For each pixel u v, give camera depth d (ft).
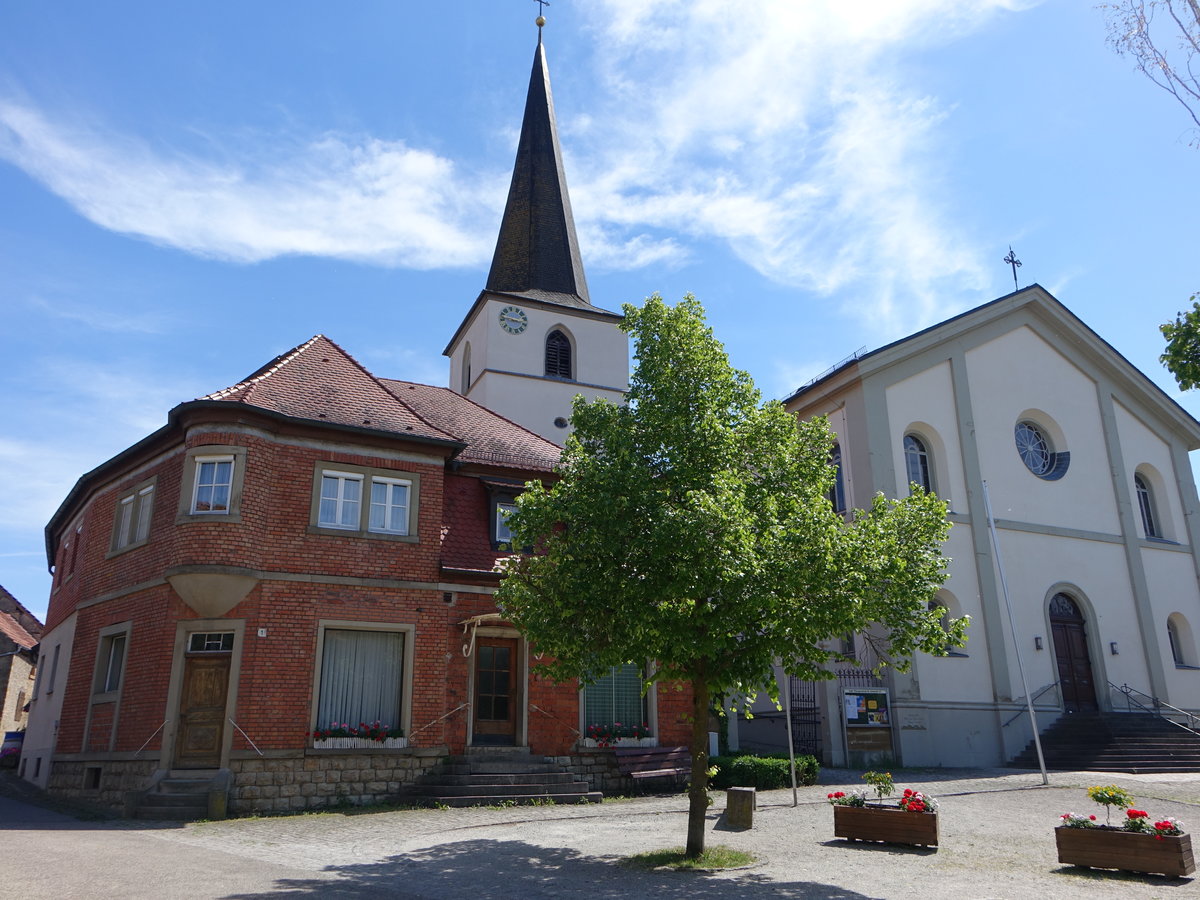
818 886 32.96
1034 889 32.71
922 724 80.02
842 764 77.77
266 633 56.65
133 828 47.09
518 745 62.80
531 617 39.86
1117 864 35.63
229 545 56.49
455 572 62.85
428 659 60.90
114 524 65.98
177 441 61.26
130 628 60.29
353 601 59.62
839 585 36.29
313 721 56.65
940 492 90.12
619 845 41.45
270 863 36.04
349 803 55.93
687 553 35.40
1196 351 30.66
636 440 41.75
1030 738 84.17
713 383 42.68
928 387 92.43
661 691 67.77
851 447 89.10
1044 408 98.94
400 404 68.23
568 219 139.33
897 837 41.34
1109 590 95.40
